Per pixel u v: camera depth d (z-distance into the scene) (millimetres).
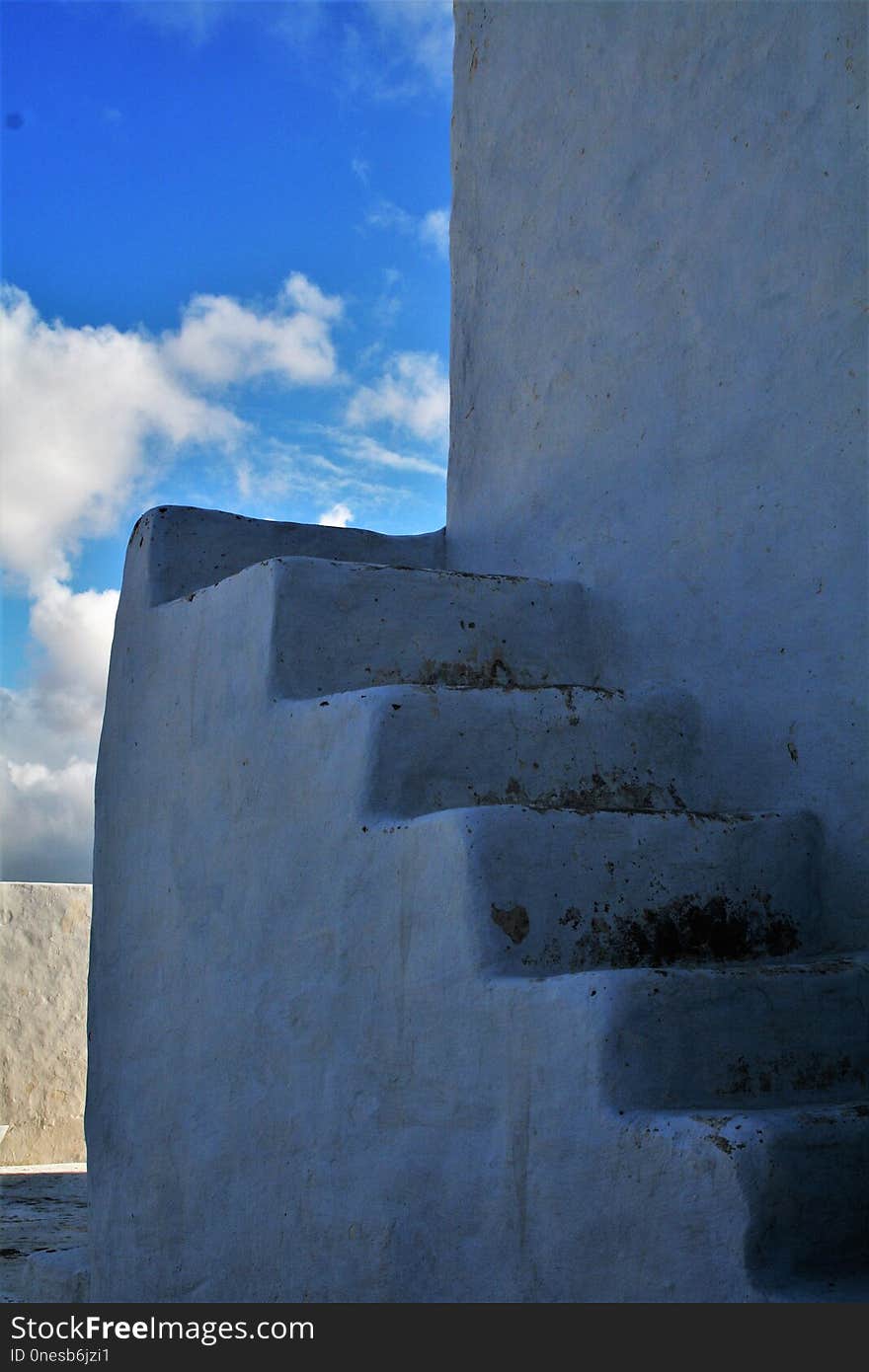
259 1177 2938
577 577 3621
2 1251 4609
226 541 3939
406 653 3293
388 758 2779
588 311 3674
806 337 2980
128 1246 3402
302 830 2941
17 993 7836
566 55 3850
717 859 2699
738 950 2686
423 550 4164
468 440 4129
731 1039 2279
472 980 2402
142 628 3809
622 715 3066
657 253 3443
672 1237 2010
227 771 3264
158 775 3604
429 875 2541
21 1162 7625
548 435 3787
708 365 3250
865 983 2477
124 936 3656
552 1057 2230
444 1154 2424
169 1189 3271
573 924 2502
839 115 2920
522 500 3861
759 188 3129
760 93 3145
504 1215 2277
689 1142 2008
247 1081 3027
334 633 3205
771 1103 2295
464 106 4309
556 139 3861
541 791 2941
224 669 3338
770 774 2988
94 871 3869
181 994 3340
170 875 3469
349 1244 2627
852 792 2807
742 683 3082
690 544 3266
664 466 3365
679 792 3115
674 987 2240
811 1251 1999
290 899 2953
